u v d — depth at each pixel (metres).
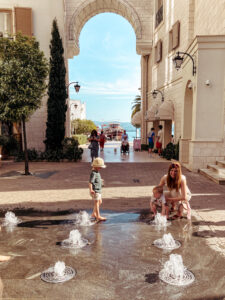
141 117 23.84
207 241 4.23
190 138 12.57
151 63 22.17
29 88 9.51
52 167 12.38
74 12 19.45
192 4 13.65
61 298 2.79
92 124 47.75
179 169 5.22
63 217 5.41
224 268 3.40
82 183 8.74
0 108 9.69
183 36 14.58
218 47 9.94
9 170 11.48
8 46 9.68
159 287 2.98
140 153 19.00
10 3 15.99
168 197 5.45
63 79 15.30
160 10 19.25
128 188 7.99
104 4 20.95
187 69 11.93
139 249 3.94
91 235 4.48
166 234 4.46
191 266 3.45
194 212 5.68
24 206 6.20
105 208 6.02
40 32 16.34
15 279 3.15
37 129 16.47
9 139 15.41
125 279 3.14
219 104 10.24
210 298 2.79
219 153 10.45
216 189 7.72
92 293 2.87
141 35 21.44
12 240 4.28
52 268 3.40
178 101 15.13
